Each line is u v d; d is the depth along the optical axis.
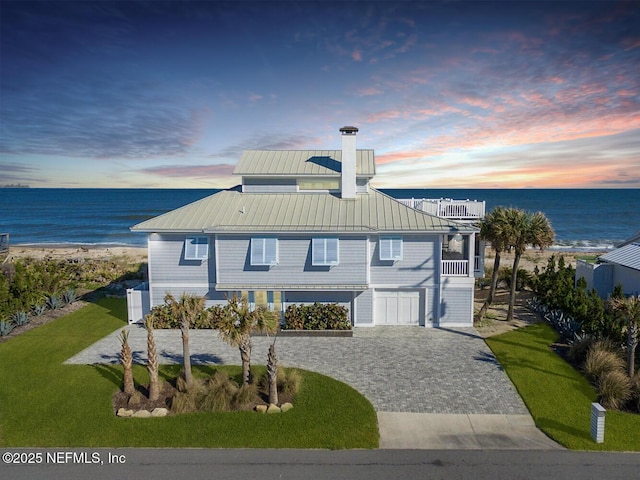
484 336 21.00
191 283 22.80
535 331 21.48
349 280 22.02
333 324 21.45
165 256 22.72
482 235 22.44
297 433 12.66
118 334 21.64
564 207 108.88
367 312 22.62
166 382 15.73
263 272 22.11
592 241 66.69
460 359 18.23
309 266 21.98
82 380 16.16
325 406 14.20
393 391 15.43
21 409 14.05
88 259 46.53
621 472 10.88
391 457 11.59
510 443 12.25
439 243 22.00
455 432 12.84
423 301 22.66
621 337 17.36
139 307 23.36
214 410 13.85
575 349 17.73
